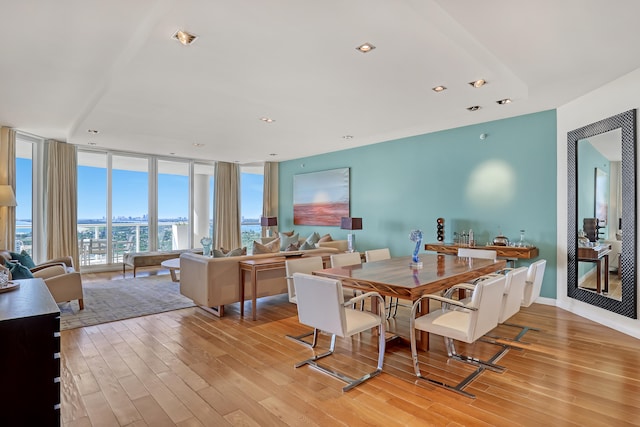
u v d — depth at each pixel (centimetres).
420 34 257
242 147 704
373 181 680
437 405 223
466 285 293
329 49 279
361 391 241
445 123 523
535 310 435
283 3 217
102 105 421
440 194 576
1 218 529
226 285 416
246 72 324
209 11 225
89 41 274
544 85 360
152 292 540
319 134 589
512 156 494
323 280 246
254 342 333
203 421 207
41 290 220
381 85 359
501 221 505
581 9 216
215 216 875
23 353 161
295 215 862
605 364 283
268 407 221
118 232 754
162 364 285
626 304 349
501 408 219
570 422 204
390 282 272
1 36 265
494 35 250
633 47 271
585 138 398
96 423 205
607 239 372
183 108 435
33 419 163
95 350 313
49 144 639
